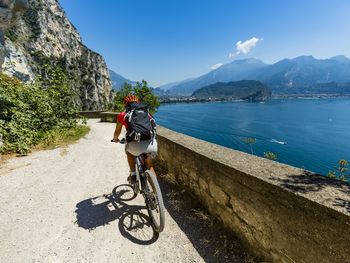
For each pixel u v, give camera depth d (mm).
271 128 134750
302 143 96688
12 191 4691
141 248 3055
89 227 3510
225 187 3146
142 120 3539
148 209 3602
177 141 4730
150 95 25891
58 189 4844
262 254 2615
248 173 2682
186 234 3289
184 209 3912
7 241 3182
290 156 77875
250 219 2732
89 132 12953
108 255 2938
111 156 7711
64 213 3902
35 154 7395
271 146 92062
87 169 6207
